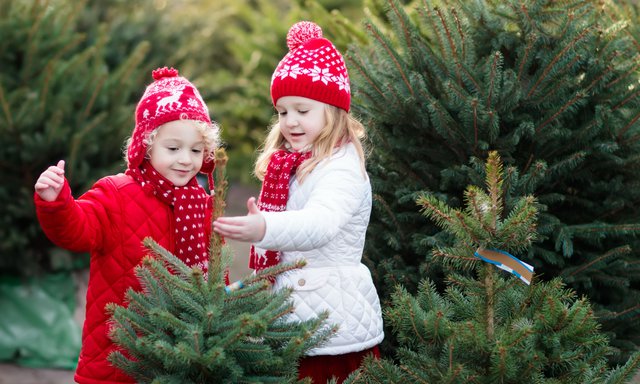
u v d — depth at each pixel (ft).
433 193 9.78
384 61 10.16
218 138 8.84
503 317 7.61
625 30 10.69
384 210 9.85
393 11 10.08
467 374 6.80
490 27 9.95
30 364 15.92
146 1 22.84
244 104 31.68
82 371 8.34
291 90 8.34
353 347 8.24
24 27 17.04
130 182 8.61
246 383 6.59
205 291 6.67
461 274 9.32
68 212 7.73
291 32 8.70
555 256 9.39
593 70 9.45
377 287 10.00
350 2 28.94
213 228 6.71
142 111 8.50
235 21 37.83
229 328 6.51
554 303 6.93
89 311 8.44
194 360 6.19
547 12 9.72
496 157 7.23
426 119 9.62
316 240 7.43
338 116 8.51
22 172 16.31
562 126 9.62
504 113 9.44
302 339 6.71
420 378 7.09
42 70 17.19
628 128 9.50
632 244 9.78
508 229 7.08
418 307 7.29
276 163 8.59
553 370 7.25
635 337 9.91
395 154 10.14
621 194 9.84
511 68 10.01
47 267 16.71
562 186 10.03
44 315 16.19
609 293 9.89
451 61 9.73
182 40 23.50
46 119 16.55
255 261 8.66
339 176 8.16
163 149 8.43
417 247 9.64
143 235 8.45
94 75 17.38
